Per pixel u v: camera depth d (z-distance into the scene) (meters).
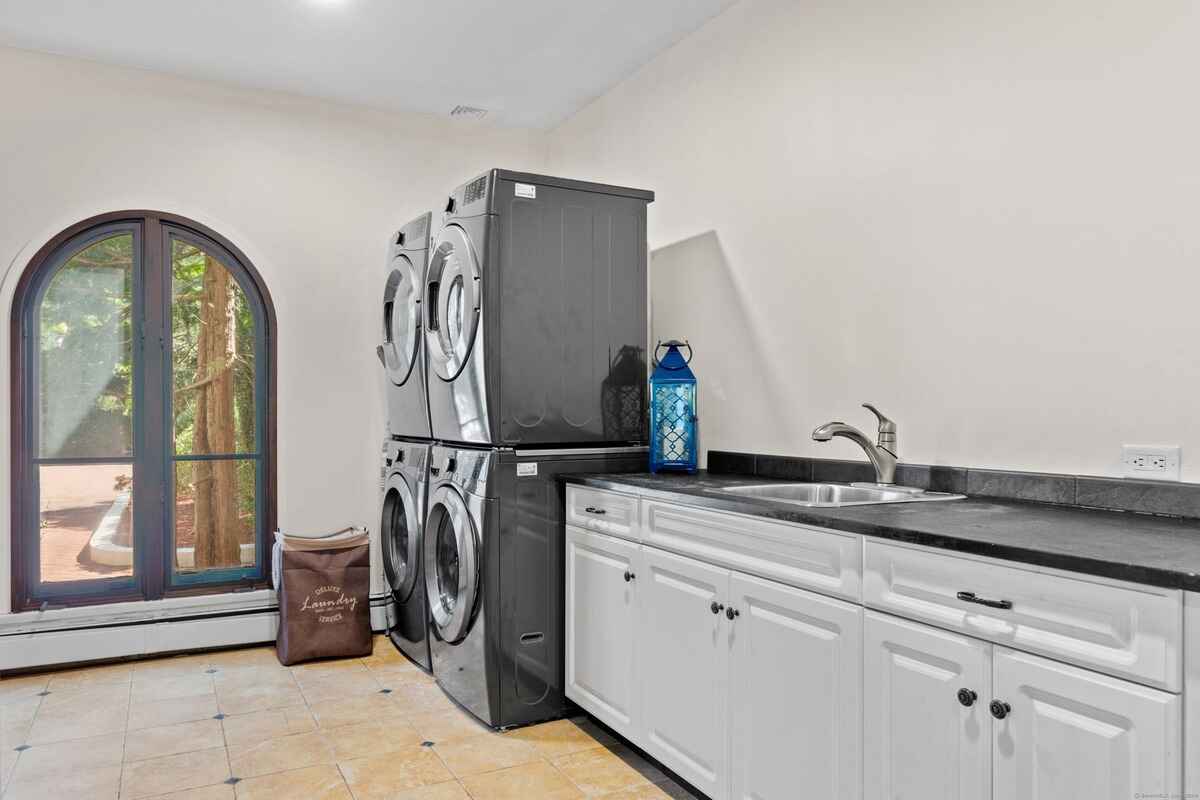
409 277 3.45
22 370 3.42
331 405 3.95
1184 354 1.75
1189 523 1.63
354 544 3.64
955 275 2.23
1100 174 1.90
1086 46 1.92
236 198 3.79
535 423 2.84
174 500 3.71
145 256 3.64
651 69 3.56
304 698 3.07
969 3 2.20
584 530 2.73
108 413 3.60
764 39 2.92
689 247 3.30
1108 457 1.88
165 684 3.23
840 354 2.60
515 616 2.79
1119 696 1.21
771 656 1.91
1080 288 1.94
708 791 2.12
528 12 3.13
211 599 3.66
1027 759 1.35
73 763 2.51
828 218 2.65
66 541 3.52
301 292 3.90
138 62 3.54
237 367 3.84
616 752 2.60
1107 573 1.22
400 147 4.14
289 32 3.28
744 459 2.95
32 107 3.42
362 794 2.31
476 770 2.46
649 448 3.07
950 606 1.48
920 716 1.53
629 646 2.47
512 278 2.80
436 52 3.47
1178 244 1.75
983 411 2.16
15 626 3.34
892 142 2.43
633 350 3.05
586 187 2.96
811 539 1.79
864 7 2.52
